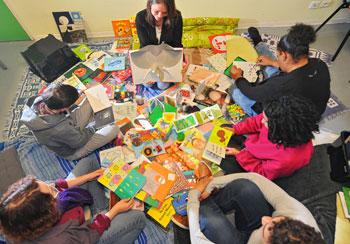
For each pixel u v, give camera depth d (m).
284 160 1.28
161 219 1.47
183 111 1.90
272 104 1.19
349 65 2.42
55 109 1.42
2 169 1.55
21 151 1.79
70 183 1.46
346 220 1.47
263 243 0.92
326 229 1.44
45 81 2.22
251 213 1.22
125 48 2.37
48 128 1.44
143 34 1.93
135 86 2.07
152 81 1.95
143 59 1.77
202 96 1.97
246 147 1.57
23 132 1.99
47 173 1.70
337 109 2.11
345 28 2.73
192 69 2.12
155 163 1.61
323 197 1.57
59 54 2.16
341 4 2.50
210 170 1.58
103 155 1.65
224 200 1.31
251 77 2.01
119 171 1.55
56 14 2.30
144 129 1.77
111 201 1.48
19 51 2.57
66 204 1.27
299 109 1.12
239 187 1.26
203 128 1.81
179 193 1.53
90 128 1.72
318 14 2.69
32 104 1.53
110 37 2.70
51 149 1.63
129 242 1.37
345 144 1.64
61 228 1.04
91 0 2.35
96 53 2.31
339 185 1.62
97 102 1.86
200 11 2.57
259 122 1.59
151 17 1.80
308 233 0.79
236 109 1.92
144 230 1.47
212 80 2.04
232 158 1.67
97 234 1.17
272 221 0.91
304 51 1.35
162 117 1.86
